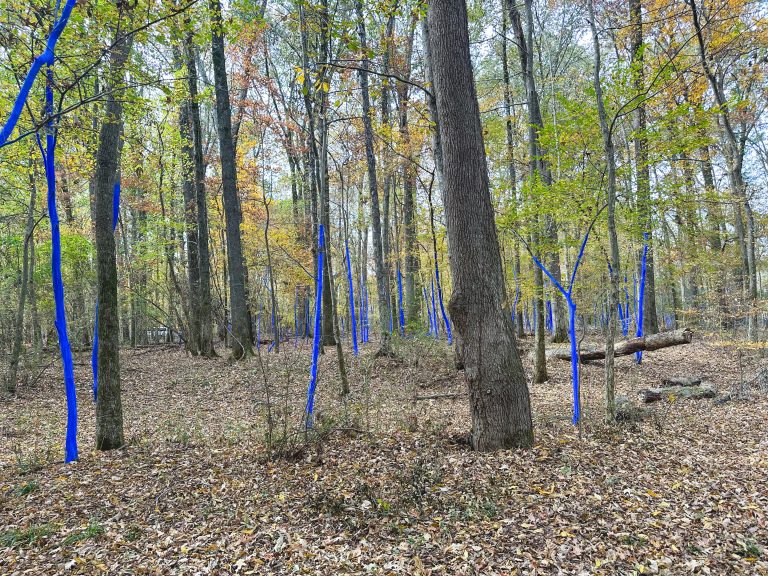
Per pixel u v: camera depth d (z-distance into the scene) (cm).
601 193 788
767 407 783
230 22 614
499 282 596
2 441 724
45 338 1852
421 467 537
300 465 576
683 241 1576
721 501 440
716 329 1515
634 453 576
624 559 357
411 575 347
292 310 2934
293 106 1457
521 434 590
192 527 427
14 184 1088
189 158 1808
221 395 1077
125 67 571
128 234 2284
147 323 2144
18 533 406
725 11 1018
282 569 361
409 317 1748
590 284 965
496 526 411
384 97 1602
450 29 584
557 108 1530
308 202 2166
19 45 536
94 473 557
